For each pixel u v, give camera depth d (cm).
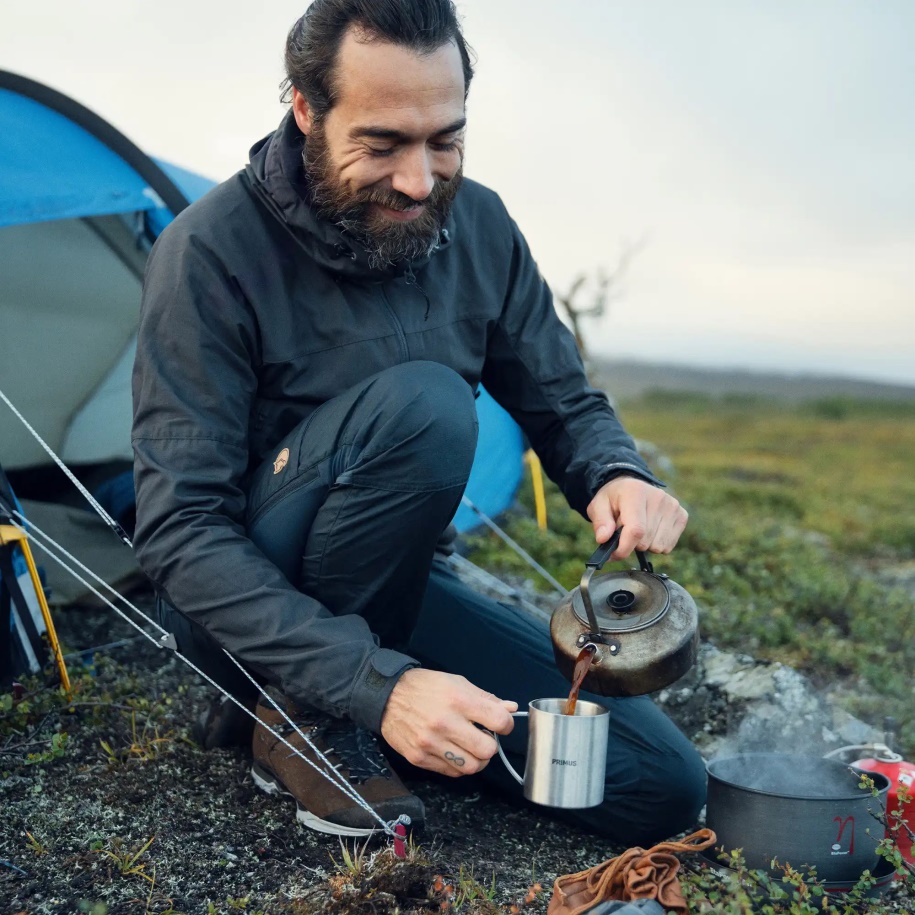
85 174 349
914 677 378
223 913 185
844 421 2403
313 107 198
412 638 238
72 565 372
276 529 207
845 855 188
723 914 167
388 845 205
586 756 180
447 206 208
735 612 412
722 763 214
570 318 758
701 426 2150
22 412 400
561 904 173
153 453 201
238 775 240
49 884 193
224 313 207
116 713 271
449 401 203
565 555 489
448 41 192
